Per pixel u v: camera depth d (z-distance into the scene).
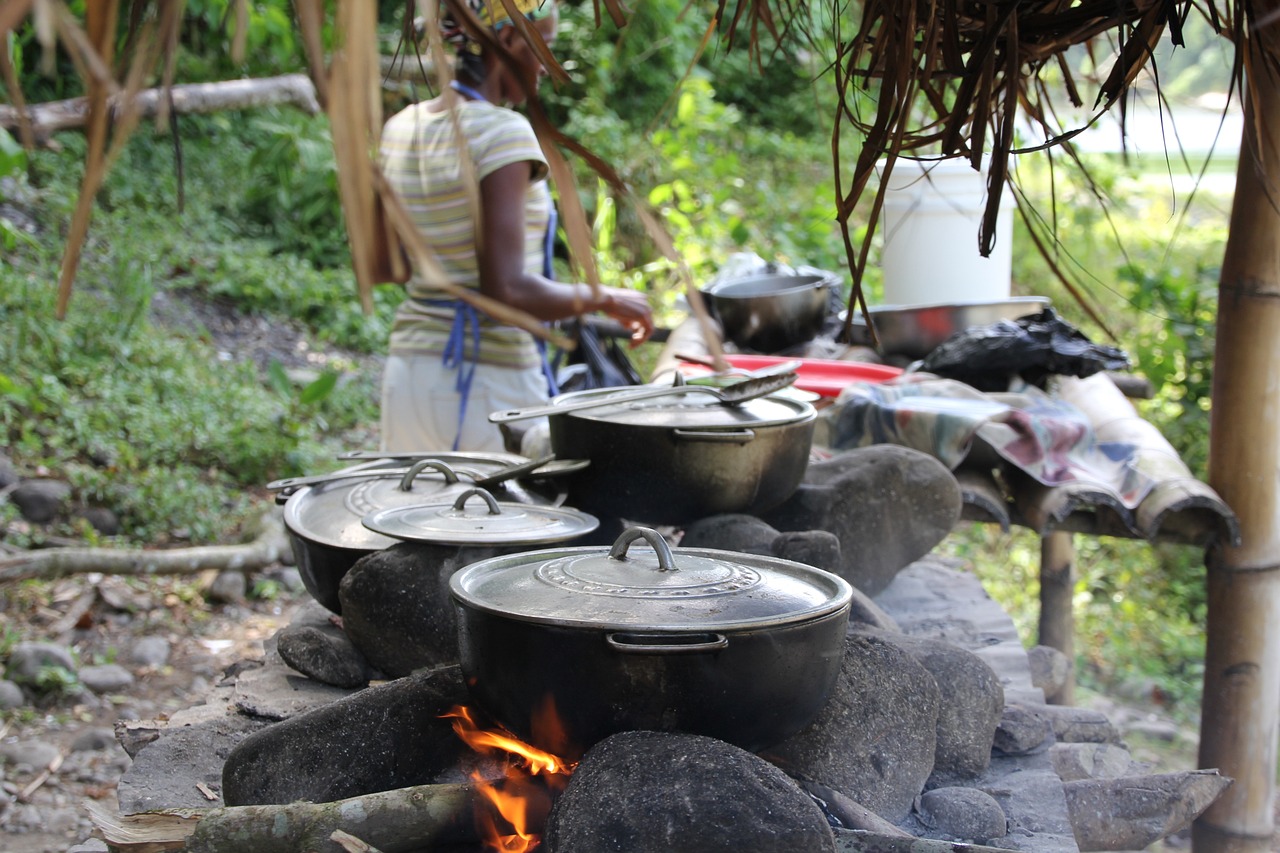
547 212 3.14
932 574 3.07
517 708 1.40
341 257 8.99
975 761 1.86
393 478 2.27
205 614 4.93
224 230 8.90
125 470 5.64
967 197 4.03
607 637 1.30
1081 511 3.07
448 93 0.68
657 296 7.89
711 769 1.27
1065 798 1.80
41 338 6.24
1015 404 3.26
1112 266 8.66
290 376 7.11
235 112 10.23
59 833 3.38
